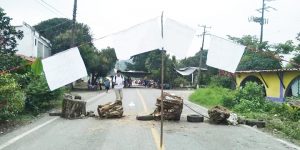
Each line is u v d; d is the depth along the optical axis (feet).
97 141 32.99
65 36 159.12
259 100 65.31
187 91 157.69
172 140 33.96
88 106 71.36
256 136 37.17
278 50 125.90
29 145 30.86
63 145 31.01
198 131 39.93
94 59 149.69
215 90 96.27
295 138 37.19
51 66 31.01
